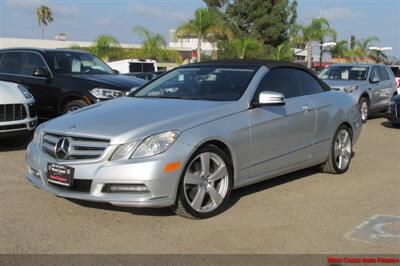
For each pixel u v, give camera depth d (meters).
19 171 7.02
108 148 4.75
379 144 10.41
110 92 9.56
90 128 4.96
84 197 4.79
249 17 57.97
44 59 10.36
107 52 37.69
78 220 5.03
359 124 7.66
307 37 44.50
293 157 6.27
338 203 5.82
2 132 8.10
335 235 4.77
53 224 4.91
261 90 5.92
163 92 6.18
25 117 8.47
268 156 5.85
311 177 7.05
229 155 5.36
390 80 16.00
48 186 5.14
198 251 4.33
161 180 4.69
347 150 7.38
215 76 6.16
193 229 4.84
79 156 4.90
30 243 4.45
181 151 4.81
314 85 6.94
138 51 39.41
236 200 5.83
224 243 4.52
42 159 5.20
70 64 10.55
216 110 5.36
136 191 4.70
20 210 5.31
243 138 5.46
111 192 4.75
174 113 5.19
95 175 4.73
